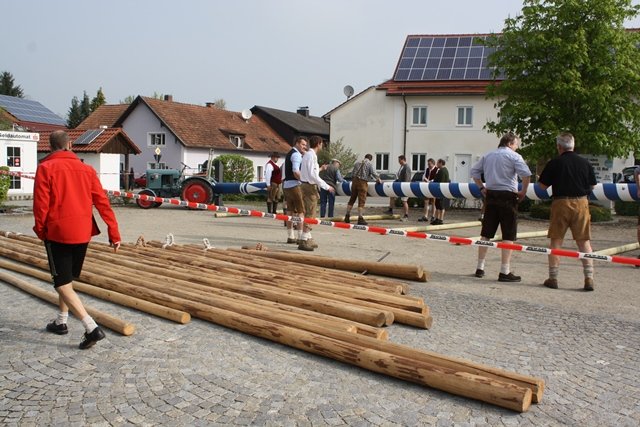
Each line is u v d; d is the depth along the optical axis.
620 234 14.26
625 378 4.31
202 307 5.47
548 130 19.03
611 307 6.43
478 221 15.38
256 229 12.96
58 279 4.69
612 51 18.86
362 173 14.44
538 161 20.02
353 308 5.38
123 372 4.25
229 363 4.43
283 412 3.64
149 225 13.45
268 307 5.52
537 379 3.83
